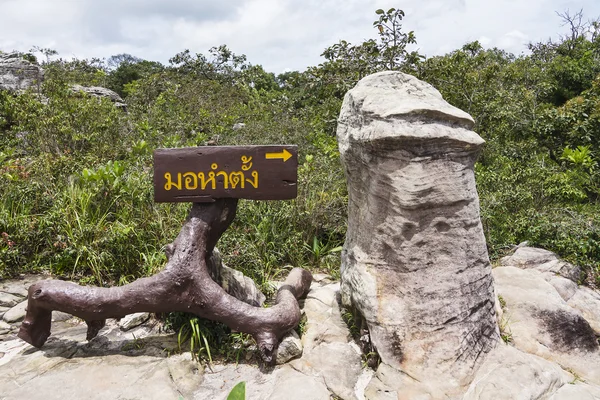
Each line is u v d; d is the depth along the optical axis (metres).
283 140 7.56
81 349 3.04
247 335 3.07
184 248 2.97
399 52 7.00
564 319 3.19
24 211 4.52
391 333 2.69
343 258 3.32
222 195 3.07
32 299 2.87
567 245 4.57
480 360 2.66
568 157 6.83
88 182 4.71
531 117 7.85
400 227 2.68
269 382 2.70
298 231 4.79
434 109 2.56
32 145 6.95
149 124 8.86
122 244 4.15
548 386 2.49
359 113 2.86
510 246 4.89
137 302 2.87
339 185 5.39
